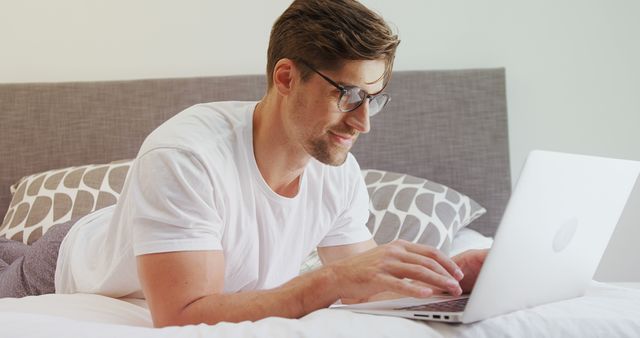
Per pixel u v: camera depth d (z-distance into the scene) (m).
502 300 0.86
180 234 1.08
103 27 2.82
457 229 2.19
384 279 0.90
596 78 2.66
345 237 1.52
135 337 0.72
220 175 1.18
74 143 2.73
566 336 0.79
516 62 2.69
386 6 2.73
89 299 1.14
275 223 1.32
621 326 0.80
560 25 2.67
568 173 0.89
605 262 2.66
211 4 2.79
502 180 2.61
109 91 2.73
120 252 1.26
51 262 1.58
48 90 2.75
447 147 2.62
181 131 1.19
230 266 1.28
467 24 2.70
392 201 2.19
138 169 1.15
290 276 1.44
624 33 2.64
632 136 2.65
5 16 2.84
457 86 2.63
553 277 0.97
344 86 1.16
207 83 2.71
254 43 2.78
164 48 2.81
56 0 2.83
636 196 2.63
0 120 2.74
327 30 1.16
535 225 0.85
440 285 0.89
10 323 0.74
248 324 0.79
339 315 0.84
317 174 1.42
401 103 2.64
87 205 2.19
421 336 0.77
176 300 1.05
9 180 2.73
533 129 2.69
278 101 1.26
